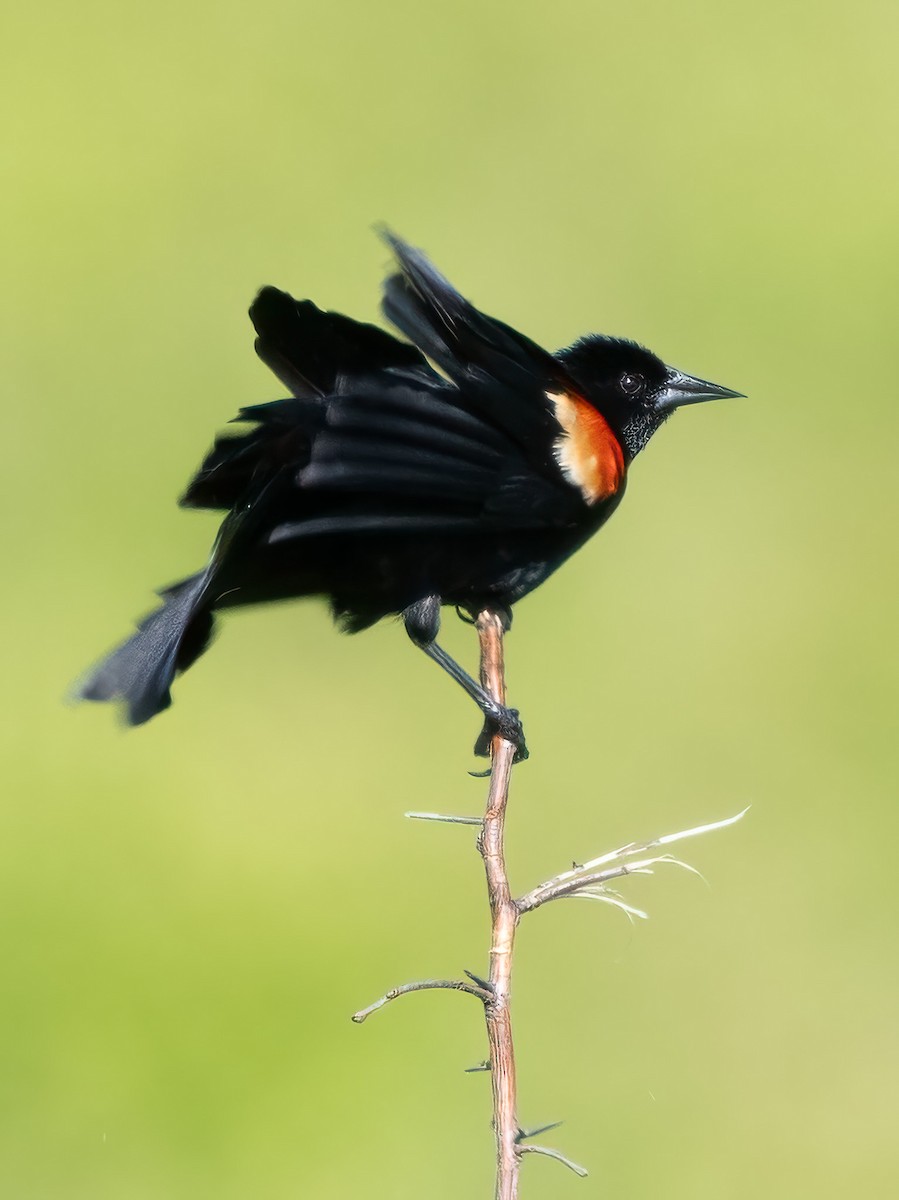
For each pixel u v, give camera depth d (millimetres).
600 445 6820
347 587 6867
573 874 5258
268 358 6512
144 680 6238
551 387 6797
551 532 6812
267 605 6918
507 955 5195
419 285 6422
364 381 6438
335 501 6543
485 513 6645
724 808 11562
